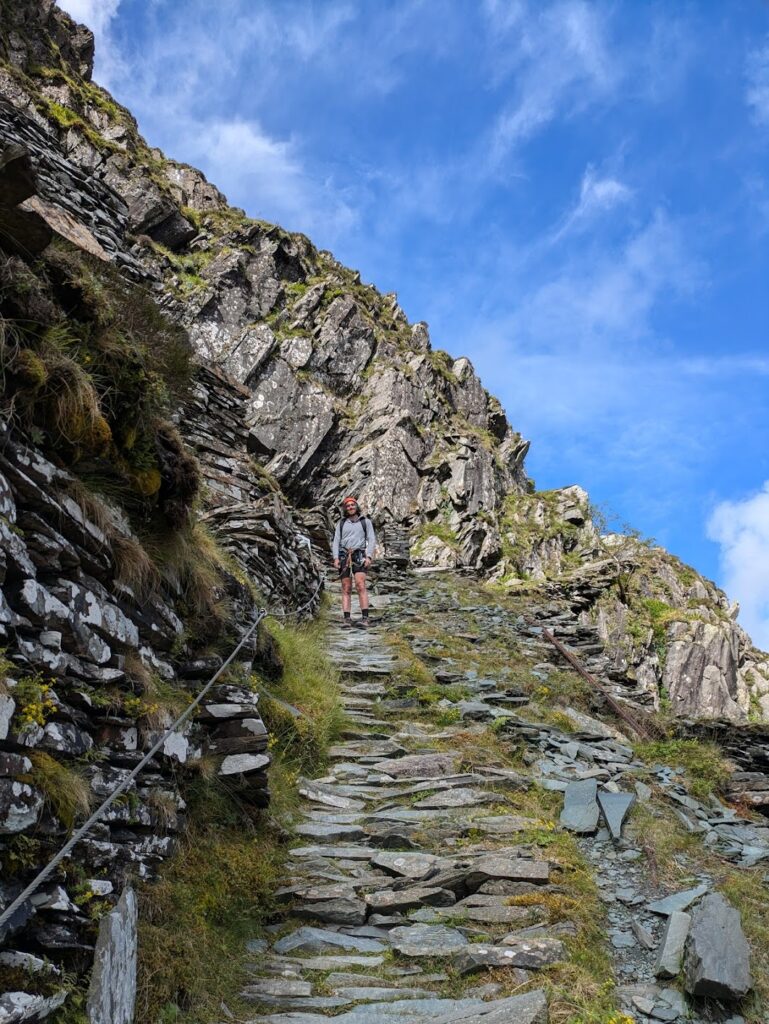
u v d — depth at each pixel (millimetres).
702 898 5344
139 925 4141
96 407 4332
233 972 4551
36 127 12008
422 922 5273
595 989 4445
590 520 43281
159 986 3984
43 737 3615
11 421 3811
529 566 37125
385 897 5496
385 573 20656
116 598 4691
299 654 9555
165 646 5512
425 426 39406
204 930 4613
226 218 40125
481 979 4613
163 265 35406
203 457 13711
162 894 4480
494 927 5152
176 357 5824
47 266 4402
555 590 27953
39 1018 3080
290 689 8492
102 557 4500
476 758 8141
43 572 3953
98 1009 3219
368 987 4547
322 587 16094
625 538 42688
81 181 11859
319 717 8266
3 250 4082
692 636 33312
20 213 3967
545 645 14289
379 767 7809
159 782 4891
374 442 36156
